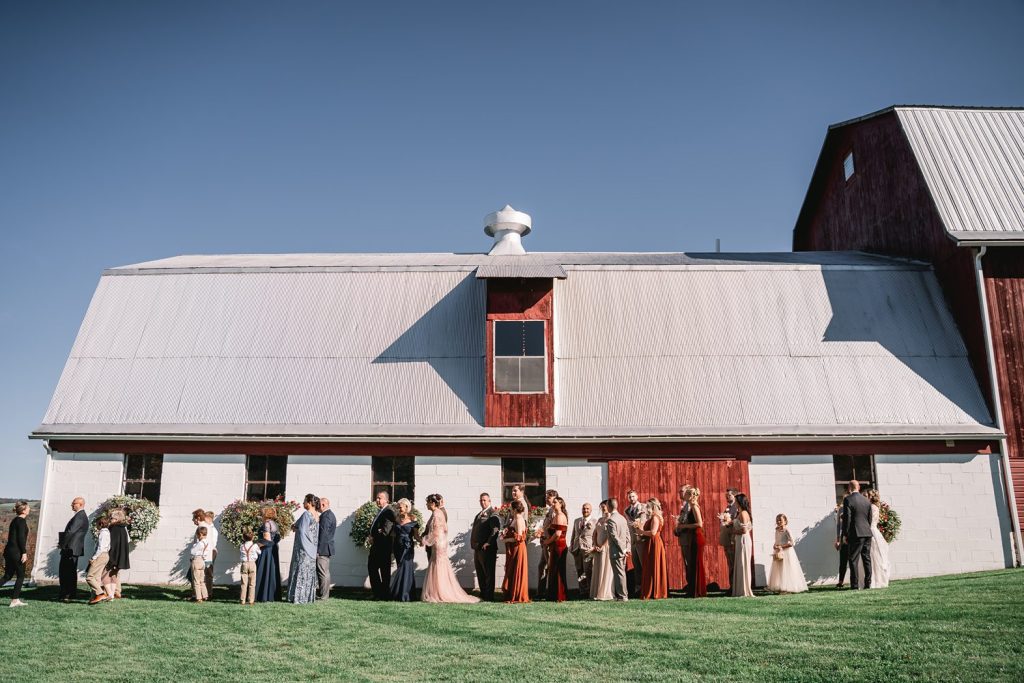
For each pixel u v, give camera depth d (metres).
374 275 21.72
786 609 13.23
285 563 17.78
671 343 19.94
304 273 21.84
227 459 18.47
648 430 18.36
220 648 11.12
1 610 13.97
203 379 19.62
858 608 12.99
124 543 15.45
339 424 18.64
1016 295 19.16
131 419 18.86
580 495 18.22
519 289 19.33
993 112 23.03
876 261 21.77
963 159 21.59
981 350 19.00
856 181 25.52
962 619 11.59
